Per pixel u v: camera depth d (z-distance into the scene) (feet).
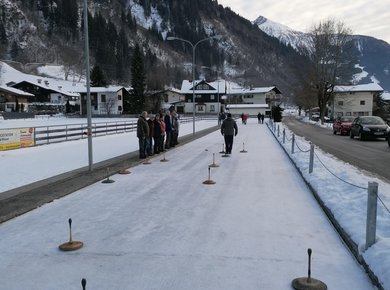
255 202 28.32
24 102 280.72
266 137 99.19
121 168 43.39
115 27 565.12
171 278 15.99
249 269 16.81
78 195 30.89
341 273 16.40
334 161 45.50
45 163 49.78
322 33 198.70
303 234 21.26
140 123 51.85
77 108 310.45
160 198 29.66
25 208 26.04
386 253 16.11
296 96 292.81
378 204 23.58
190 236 20.98
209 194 30.96
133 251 18.89
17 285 15.57
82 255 18.45
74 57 510.17
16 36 516.73
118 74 480.23
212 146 72.90
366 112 277.85
